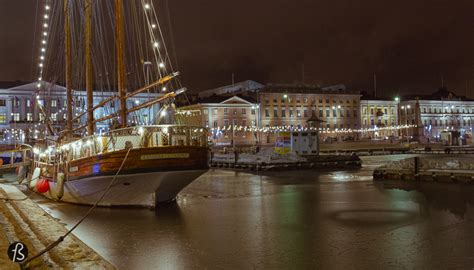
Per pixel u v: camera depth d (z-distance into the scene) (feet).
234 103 394.11
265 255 49.75
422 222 66.13
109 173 77.05
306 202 88.33
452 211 74.74
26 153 141.49
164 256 49.73
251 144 375.66
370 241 55.26
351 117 452.35
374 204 83.61
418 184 113.80
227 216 73.51
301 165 177.78
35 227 56.08
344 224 65.67
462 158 117.39
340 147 309.83
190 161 78.89
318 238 57.16
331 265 45.88
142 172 75.87
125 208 81.76
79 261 41.04
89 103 96.78
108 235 60.08
